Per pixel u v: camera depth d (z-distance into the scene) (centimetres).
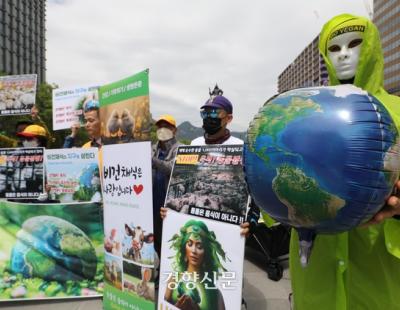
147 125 283
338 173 112
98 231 382
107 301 337
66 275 384
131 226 304
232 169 254
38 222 390
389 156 115
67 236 386
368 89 158
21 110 524
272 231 424
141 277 298
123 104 303
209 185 261
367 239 148
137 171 295
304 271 163
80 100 474
